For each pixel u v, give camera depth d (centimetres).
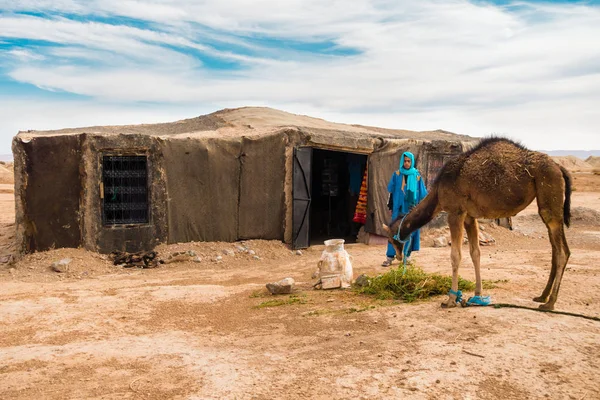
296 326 697
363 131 1808
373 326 665
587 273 962
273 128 1456
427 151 1575
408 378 486
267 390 479
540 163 643
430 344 571
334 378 498
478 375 487
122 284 1030
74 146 1214
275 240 1397
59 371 548
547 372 489
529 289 820
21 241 1198
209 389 486
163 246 1288
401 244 796
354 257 1291
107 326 733
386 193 1503
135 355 596
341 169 1791
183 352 604
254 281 1063
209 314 789
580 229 1770
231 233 1358
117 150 1238
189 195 1314
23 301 873
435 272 1009
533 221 1934
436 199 738
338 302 818
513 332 588
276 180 1389
